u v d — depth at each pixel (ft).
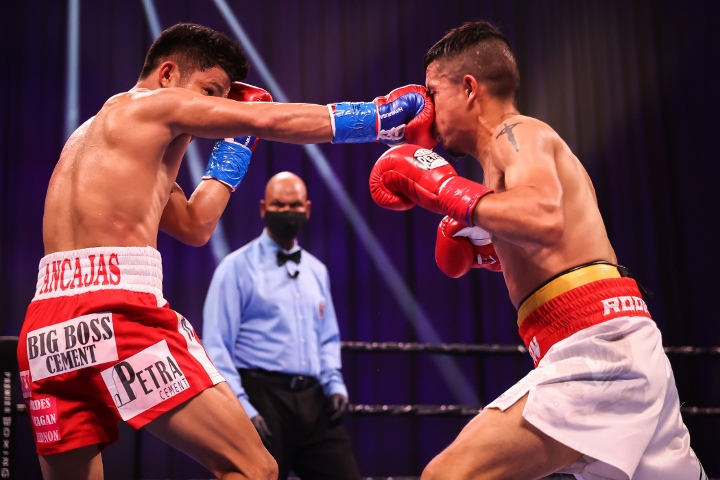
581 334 5.33
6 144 16.80
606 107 18.69
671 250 18.01
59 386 5.37
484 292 17.53
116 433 5.65
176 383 5.38
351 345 11.00
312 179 17.71
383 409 10.80
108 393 5.30
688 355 11.52
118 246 5.51
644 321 5.43
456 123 6.14
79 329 5.30
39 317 5.46
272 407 9.70
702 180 18.35
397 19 18.66
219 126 5.71
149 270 5.60
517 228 5.09
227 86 6.43
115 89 17.44
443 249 6.79
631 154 18.52
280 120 5.77
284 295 10.16
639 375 5.22
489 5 18.92
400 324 17.30
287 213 10.53
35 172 16.81
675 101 18.74
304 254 10.93
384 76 18.40
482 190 5.30
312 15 18.52
